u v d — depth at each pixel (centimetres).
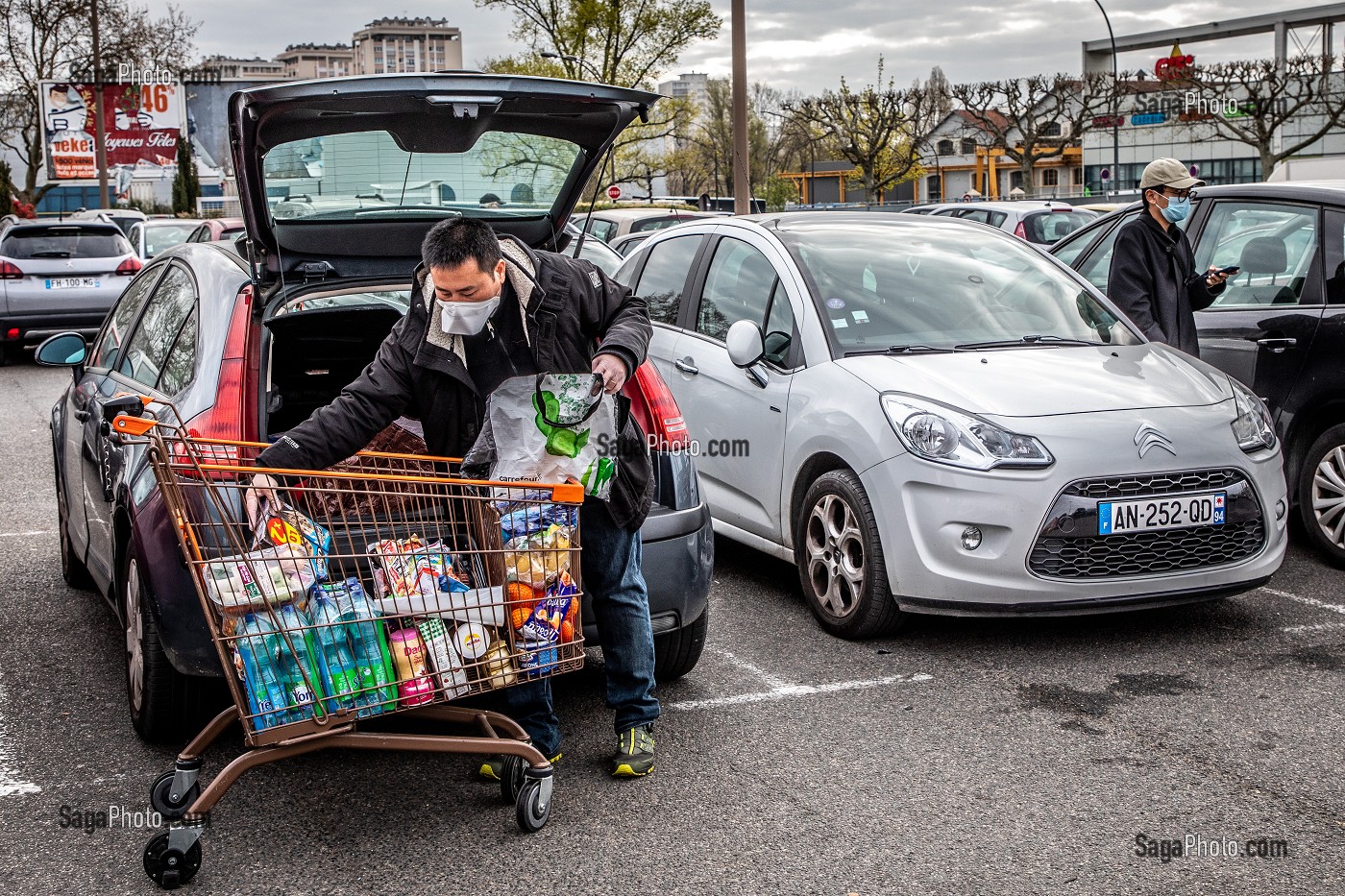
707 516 445
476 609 331
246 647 310
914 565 491
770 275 608
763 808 371
